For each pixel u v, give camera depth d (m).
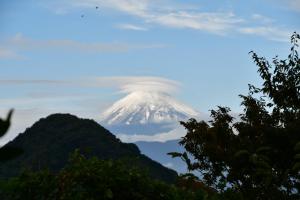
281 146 16.00
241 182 15.33
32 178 6.14
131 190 6.46
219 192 8.33
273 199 14.05
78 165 6.34
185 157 11.13
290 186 14.28
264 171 11.85
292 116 19.88
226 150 17.48
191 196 7.01
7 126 1.37
